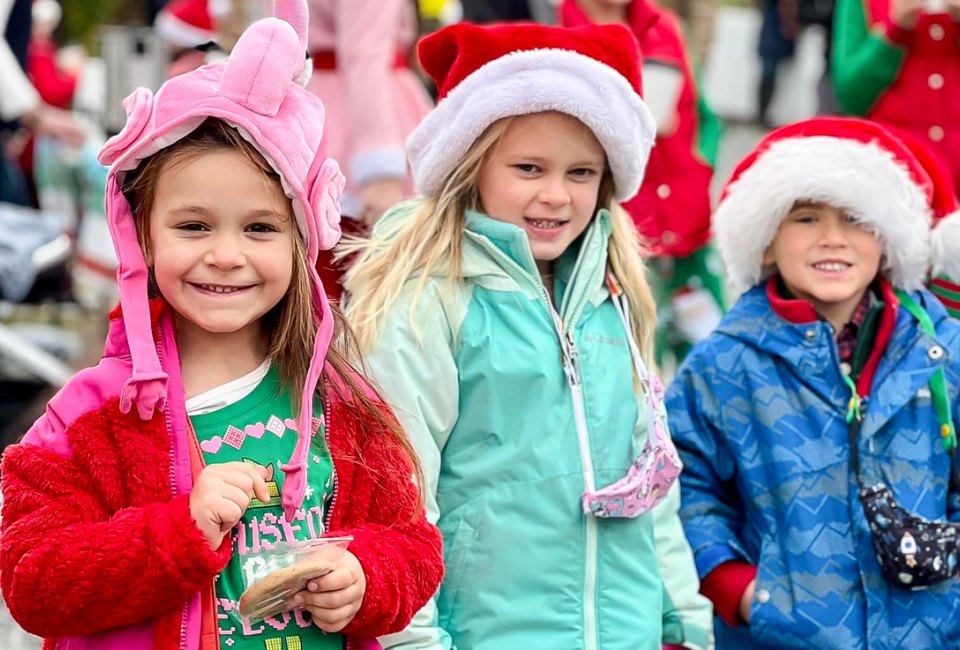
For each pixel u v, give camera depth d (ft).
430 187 14.60
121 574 10.53
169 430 11.25
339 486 11.81
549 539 13.67
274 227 11.51
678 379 16.31
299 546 11.05
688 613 14.78
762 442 15.69
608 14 24.50
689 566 14.96
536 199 14.25
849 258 15.80
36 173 38.19
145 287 11.35
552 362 14.01
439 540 12.32
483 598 13.60
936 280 17.02
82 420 11.10
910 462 15.39
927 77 24.20
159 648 10.87
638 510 13.84
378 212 21.16
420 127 14.73
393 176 21.35
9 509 11.03
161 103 11.33
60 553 10.62
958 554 14.85
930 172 17.40
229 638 11.15
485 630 13.55
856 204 15.60
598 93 14.20
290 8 12.07
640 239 18.13
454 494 13.79
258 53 11.30
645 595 14.07
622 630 13.80
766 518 15.53
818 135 16.51
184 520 10.64
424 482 12.94
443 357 13.76
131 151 11.27
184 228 11.34
